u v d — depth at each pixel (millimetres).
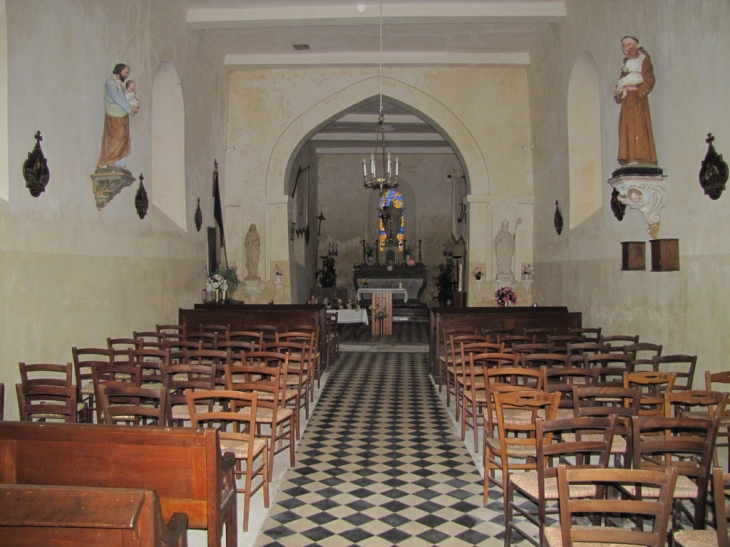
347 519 5227
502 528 5062
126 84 8828
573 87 12547
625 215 9734
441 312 12047
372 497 5715
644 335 9031
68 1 8023
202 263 14047
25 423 3674
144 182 10688
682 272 7848
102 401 4719
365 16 12727
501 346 7688
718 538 3119
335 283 26000
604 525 4867
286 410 6555
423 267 24562
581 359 7023
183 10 12578
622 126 8398
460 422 8445
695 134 7477
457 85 16250
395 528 5055
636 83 8180
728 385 6812
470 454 7012
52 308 7668
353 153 26312
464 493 5824
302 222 21672
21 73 6988
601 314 10828
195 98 13594
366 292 21719
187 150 13070
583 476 3172
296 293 18797
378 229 26797
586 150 12656
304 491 5855
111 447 3643
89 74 8586
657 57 8469
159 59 11375
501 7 12656
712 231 7145
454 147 16672
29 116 7148
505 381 7902
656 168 8219
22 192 7027
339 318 16266
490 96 16234
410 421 8523
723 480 3176
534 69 15297
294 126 16359
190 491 3633
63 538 2768
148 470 3635
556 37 13336
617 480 3166
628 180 8258
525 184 16203
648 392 6965
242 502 5578
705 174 7176
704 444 3912
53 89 7656
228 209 16531
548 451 4016
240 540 4832
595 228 11180
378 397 10078
